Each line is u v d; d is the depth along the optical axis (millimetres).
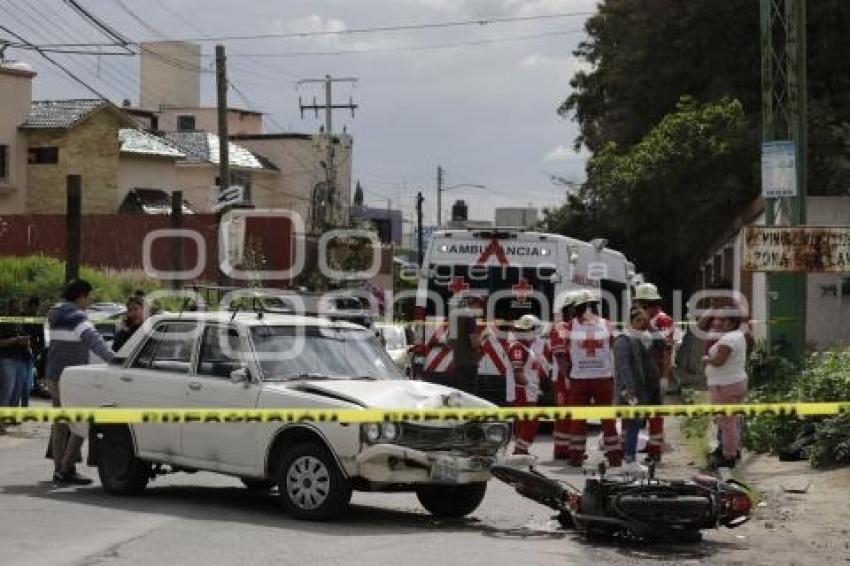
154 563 10188
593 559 10742
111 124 57688
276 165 79750
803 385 18484
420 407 12250
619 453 16734
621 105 53969
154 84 85062
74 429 14875
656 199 45250
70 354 15320
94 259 47219
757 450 18250
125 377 14102
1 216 48062
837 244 19000
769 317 21141
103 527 11914
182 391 13445
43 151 55969
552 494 12219
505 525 12609
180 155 63281
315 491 12266
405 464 12039
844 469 15797
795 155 20344
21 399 20156
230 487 15125
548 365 21281
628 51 52500
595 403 16922
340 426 12047
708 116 44438
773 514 13250
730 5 49125
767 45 21219
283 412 11734
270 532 11680
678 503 11344
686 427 21578
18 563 10180
